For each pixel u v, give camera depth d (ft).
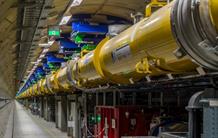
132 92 30.58
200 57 13.58
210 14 12.51
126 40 20.01
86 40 50.26
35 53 91.91
